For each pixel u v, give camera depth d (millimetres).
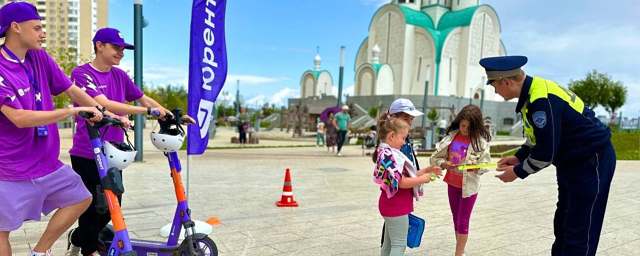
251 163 11094
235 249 3934
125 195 6254
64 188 2795
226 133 31500
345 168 10320
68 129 26984
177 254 3014
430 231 4688
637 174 10055
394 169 2928
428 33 50062
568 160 2797
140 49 9281
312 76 60188
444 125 20781
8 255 2592
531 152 2809
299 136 27469
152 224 4715
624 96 44000
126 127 2855
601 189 2729
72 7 23234
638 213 5723
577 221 2801
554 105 2678
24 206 2586
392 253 3070
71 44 22500
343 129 13562
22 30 2510
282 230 4602
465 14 50594
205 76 4594
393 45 53156
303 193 6805
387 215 3086
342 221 5023
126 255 2572
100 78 3316
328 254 3846
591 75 44969
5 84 2414
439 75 49469
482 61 2916
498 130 45750
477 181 3531
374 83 50406
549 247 4168
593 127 2736
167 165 9711
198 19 4453
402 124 3047
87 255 3354
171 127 3143
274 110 65562
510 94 2893
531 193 7145
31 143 2607
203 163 10781
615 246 4219
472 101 45125
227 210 5488
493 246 4184
